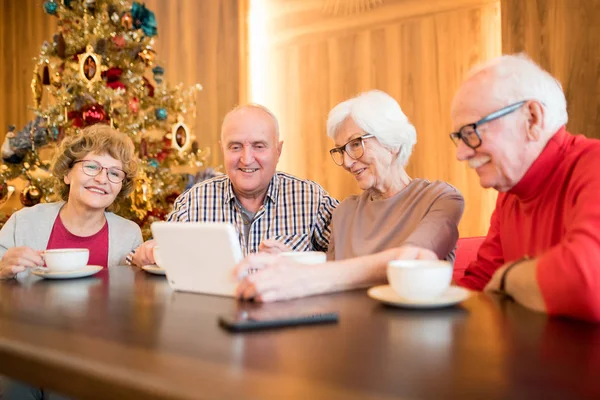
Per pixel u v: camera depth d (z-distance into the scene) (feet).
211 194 7.88
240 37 15.90
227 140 7.50
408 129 5.87
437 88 12.53
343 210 6.32
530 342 2.53
